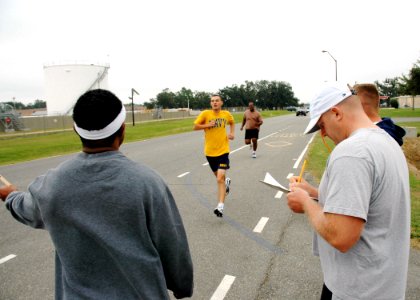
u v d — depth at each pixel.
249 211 6.23
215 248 4.61
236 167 10.91
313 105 1.90
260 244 4.71
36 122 41.12
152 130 30.58
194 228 5.39
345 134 1.80
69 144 20.58
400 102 93.81
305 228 5.29
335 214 1.55
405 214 1.67
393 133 2.84
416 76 38.50
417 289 3.46
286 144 17.48
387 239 1.63
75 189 1.46
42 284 3.81
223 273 3.91
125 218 1.44
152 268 1.48
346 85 1.84
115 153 1.54
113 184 1.44
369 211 1.62
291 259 4.23
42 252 4.72
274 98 150.50
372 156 1.56
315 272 3.89
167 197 1.58
